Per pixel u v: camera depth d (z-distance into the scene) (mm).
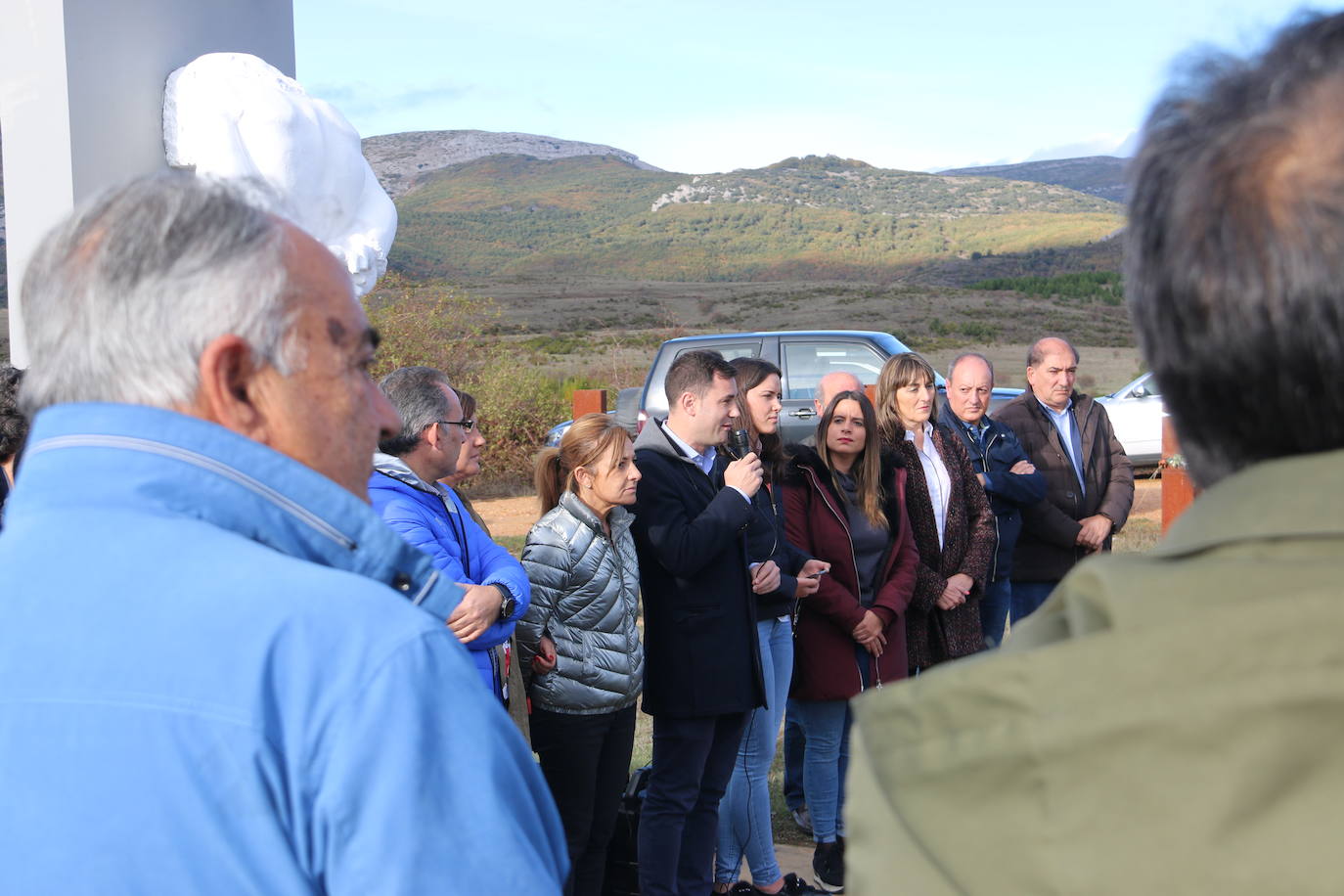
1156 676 562
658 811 3295
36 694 989
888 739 682
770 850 3775
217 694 966
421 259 155500
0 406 3018
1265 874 515
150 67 3973
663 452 3420
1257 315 610
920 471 4262
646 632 3416
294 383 1144
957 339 44719
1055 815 577
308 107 4156
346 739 966
